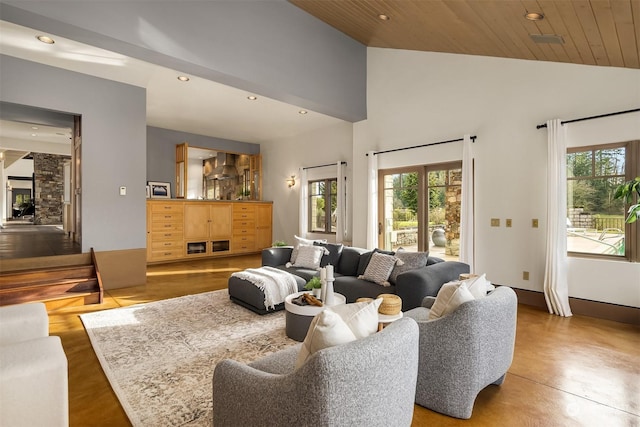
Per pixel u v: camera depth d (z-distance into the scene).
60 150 9.21
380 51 5.95
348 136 7.30
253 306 3.86
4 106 5.07
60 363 1.47
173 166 8.23
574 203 4.08
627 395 2.23
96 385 2.34
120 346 2.95
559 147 3.95
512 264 4.45
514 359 2.76
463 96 4.93
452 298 2.04
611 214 3.82
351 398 1.17
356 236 6.41
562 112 4.06
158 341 3.06
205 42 3.90
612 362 2.70
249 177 9.48
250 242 8.74
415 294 3.32
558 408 2.09
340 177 7.21
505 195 4.51
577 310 3.94
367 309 1.58
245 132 8.36
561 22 2.94
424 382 2.08
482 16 3.32
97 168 4.83
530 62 4.31
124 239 5.08
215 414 1.50
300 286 4.04
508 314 2.16
